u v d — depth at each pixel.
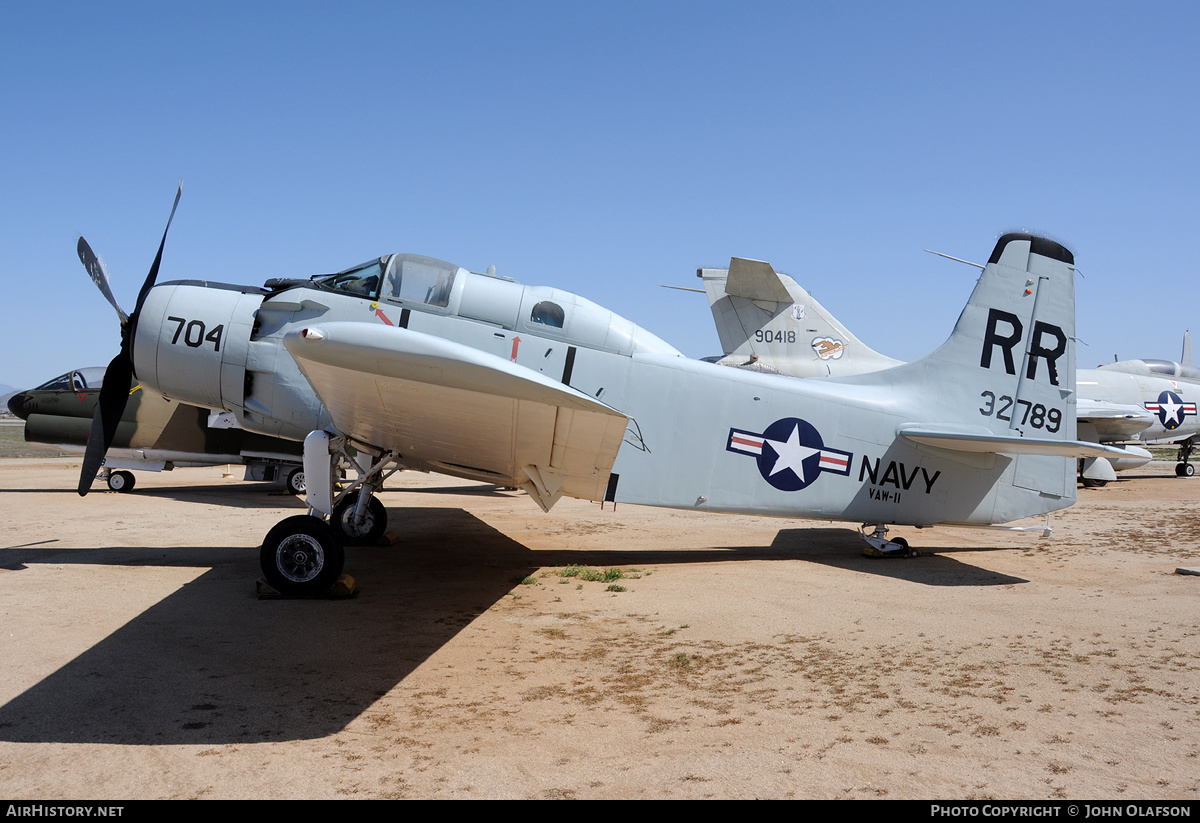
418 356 4.83
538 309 8.05
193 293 8.32
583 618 6.06
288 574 6.64
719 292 17.56
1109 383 23.56
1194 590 7.18
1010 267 9.02
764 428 8.38
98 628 5.50
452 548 9.45
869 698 4.30
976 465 8.84
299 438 8.66
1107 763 3.48
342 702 4.18
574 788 3.20
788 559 8.88
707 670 4.79
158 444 14.45
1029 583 7.50
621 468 8.02
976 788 3.22
